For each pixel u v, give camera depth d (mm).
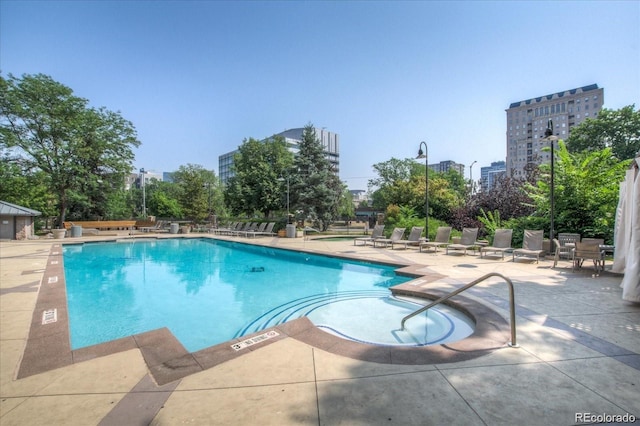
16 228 20250
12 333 4637
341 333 5309
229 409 2666
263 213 30562
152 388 3049
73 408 2730
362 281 9430
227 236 22094
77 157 26203
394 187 26172
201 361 3615
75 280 9867
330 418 2516
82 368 3498
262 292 8320
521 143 105750
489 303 5781
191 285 9148
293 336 4328
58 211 28266
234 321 6219
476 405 2660
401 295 7203
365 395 2844
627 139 38062
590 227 11844
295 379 3162
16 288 7496
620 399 2729
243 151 32719
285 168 28625
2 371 3457
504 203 16922
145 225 28359
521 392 2852
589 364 3395
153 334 4496
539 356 3596
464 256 12023
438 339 4953
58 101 25094
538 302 5781
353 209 52562
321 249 14688
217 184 54844
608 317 4945
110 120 28219
